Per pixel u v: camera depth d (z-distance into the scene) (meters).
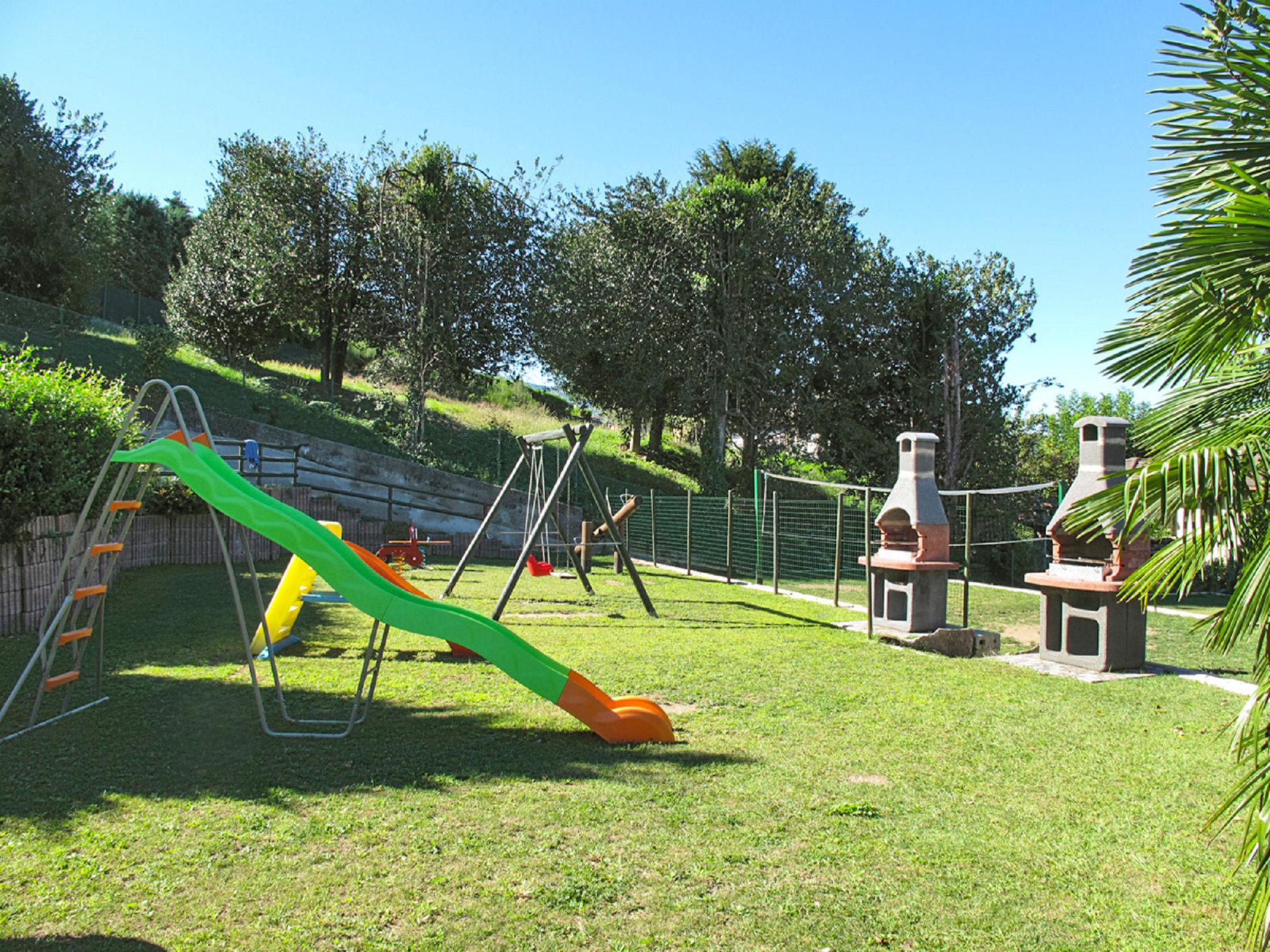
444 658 8.20
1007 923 3.11
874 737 5.59
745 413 33.19
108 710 5.77
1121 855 3.76
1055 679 7.61
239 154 31.25
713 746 5.30
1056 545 8.56
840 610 12.57
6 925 2.89
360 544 19.31
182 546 14.70
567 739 5.38
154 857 3.46
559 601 12.92
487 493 23.20
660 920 3.05
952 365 32.94
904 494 10.19
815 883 3.40
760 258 31.50
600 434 39.47
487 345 29.75
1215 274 3.17
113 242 45.25
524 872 3.41
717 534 20.64
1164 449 3.60
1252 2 3.26
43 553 8.80
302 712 5.91
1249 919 3.17
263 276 28.36
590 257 32.78
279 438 21.41
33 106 26.14
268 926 2.94
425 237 26.25
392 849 3.60
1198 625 2.98
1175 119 3.46
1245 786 2.66
